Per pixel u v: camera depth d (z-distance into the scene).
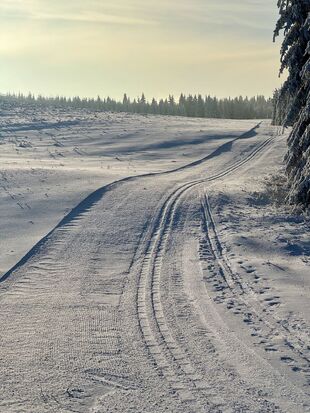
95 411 6.62
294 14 19.66
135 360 8.23
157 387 7.29
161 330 9.54
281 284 12.22
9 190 24.81
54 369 7.89
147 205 21.95
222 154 42.84
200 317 10.20
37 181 27.17
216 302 11.09
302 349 8.56
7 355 8.43
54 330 9.58
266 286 12.08
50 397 7.00
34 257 14.74
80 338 9.17
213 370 7.82
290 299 11.07
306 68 18.03
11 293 11.85
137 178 29.47
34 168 31.30
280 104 21.34
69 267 13.92
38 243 16.12
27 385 7.35
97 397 7.01
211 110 138.12
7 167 31.75
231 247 15.76
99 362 8.15
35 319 10.19
